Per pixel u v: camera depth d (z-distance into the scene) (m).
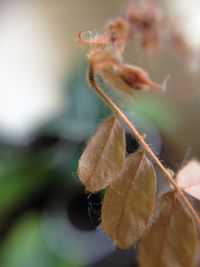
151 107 0.22
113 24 0.07
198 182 0.06
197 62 0.17
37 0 0.31
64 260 0.20
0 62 0.30
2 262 0.20
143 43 0.13
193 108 0.23
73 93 0.26
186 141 0.23
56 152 0.25
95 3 0.28
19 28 0.31
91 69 0.06
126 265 0.20
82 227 0.22
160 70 0.19
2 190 0.23
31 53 0.30
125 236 0.06
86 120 0.25
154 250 0.06
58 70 0.29
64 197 0.23
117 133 0.06
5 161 0.24
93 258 0.20
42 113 0.28
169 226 0.06
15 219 0.23
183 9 0.18
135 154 0.06
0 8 0.32
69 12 0.30
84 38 0.06
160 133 0.21
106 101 0.06
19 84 0.30
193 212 0.06
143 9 0.13
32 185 0.23
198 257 0.10
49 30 0.30
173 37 0.17
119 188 0.06
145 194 0.06
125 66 0.06
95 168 0.06
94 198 0.06
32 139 0.25
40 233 0.21
